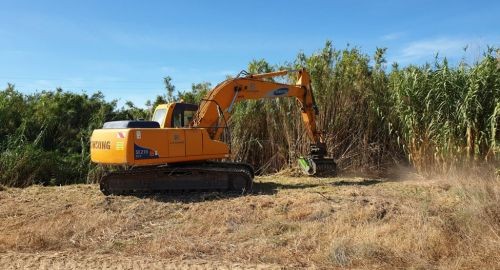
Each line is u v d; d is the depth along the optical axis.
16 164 11.66
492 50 10.05
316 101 12.42
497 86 9.69
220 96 9.85
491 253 5.12
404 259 5.20
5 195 9.55
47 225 7.02
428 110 10.32
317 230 6.33
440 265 5.04
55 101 14.41
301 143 12.32
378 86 12.29
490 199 6.81
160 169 9.11
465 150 9.88
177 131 9.02
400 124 11.64
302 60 13.11
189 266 5.20
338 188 9.39
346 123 12.30
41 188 10.44
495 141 9.23
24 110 13.89
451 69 10.29
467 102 9.64
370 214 6.89
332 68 12.66
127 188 9.20
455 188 8.46
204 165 9.73
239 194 9.02
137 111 15.17
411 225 6.14
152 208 8.01
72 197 9.23
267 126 12.84
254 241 6.10
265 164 12.83
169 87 15.20
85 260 5.49
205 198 8.77
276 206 7.78
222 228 6.70
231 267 5.13
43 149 12.78
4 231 6.86
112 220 7.29
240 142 12.81
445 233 5.70
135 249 5.90
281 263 5.28
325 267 5.12
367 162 12.05
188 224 7.01
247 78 10.18
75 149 13.45
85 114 14.64
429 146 10.53
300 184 10.33
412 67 11.09
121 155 8.52
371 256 5.28
